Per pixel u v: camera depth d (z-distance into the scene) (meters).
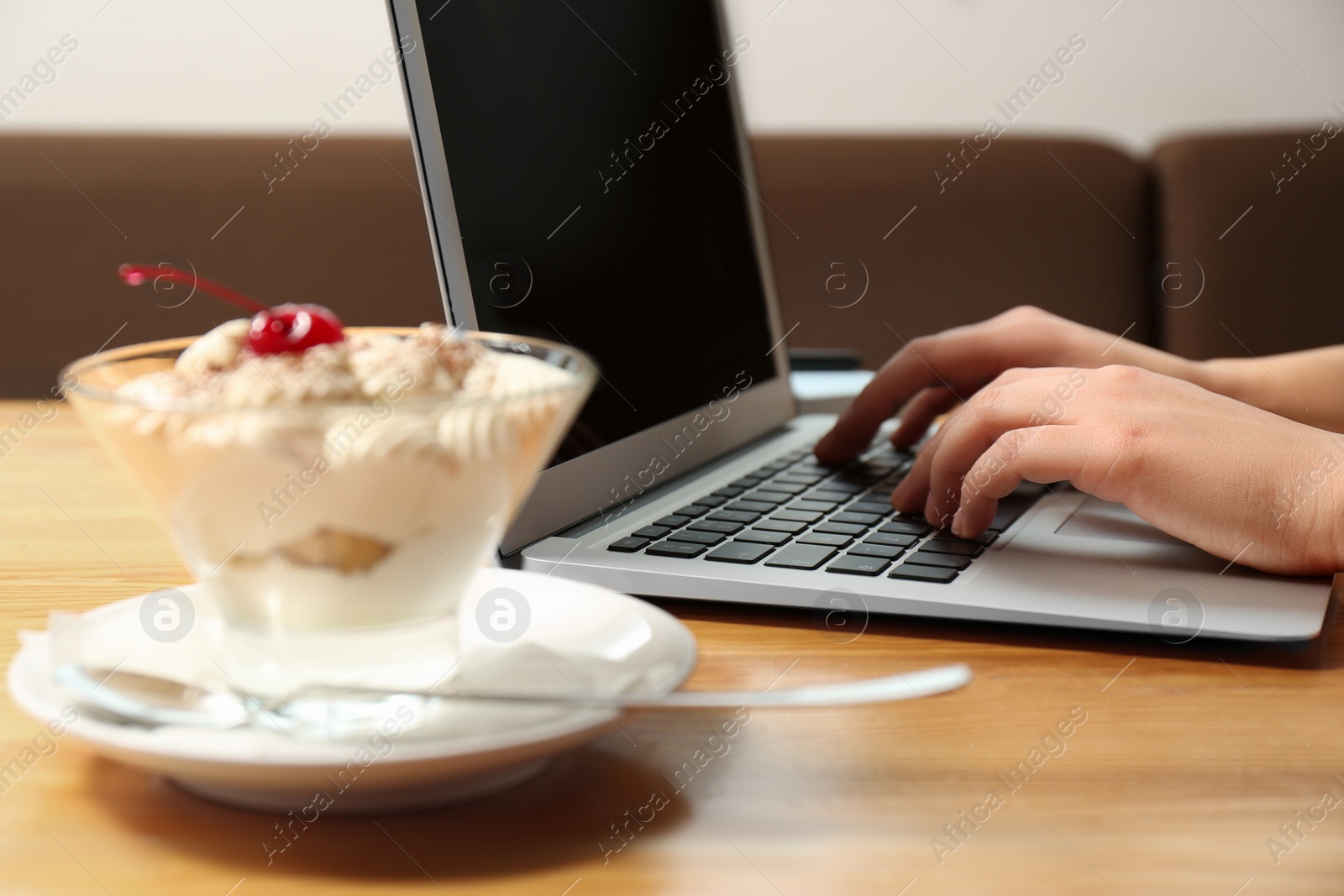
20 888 0.29
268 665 0.35
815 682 0.43
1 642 0.46
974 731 0.39
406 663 0.35
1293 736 0.38
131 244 1.68
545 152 0.62
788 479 0.71
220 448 0.30
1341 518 0.49
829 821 0.32
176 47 1.84
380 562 0.34
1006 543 0.56
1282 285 1.79
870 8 1.91
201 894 0.29
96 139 1.70
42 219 1.67
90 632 0.40
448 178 0.54
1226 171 1.79
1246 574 0.51
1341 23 1.88
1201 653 0.46
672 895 0.29
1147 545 0.56
